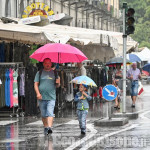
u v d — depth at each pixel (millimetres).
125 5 31875
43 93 23141
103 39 40375
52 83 23219
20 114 33781
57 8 98000
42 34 34562
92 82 23422
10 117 33094
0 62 34844
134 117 31562
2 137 22453
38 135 23047
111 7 147625
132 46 52031
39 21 39000
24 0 76562
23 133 23938
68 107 42656
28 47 37406
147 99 54000
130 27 31844
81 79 23422
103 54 50406
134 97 42594
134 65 42625
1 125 27969
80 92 23562
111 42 42250
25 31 34188
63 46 24078
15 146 19594
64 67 41875
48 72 23266
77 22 114250
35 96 34344
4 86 33094
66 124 28094
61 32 38281
